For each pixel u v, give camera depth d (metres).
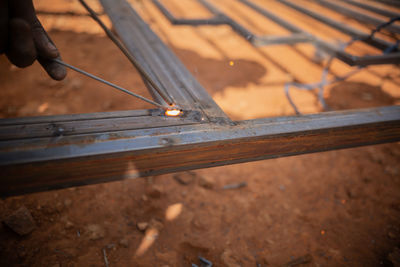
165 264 1.88
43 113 3.20
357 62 2.21
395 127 1.32
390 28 3.14
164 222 2.19
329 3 4.14
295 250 2.10
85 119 0.95
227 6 7.78
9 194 0.80
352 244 2.18
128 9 2.21
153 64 1.48
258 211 2.40
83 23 5.58
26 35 0.86
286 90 4.01
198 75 4.50
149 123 0.99
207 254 2.00
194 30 6.10
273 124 1.11
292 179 2.80
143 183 2.51
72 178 0.84
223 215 2.32
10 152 0.76
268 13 3.56
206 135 0.98
